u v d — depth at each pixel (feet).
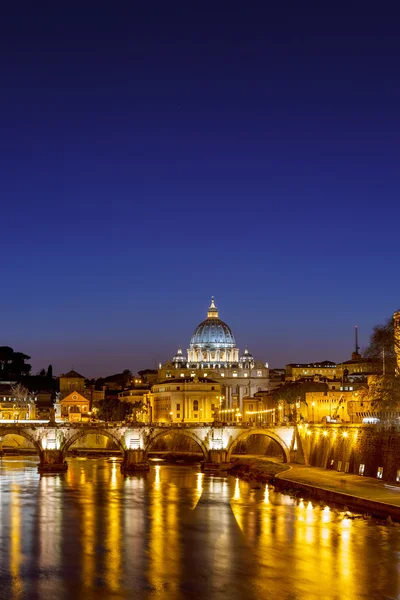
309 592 306.35
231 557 357.61
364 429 606.96
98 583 318.24
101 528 425.28
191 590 309.01
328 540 388.57
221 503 510.99
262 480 629.51
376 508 456.04
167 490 581.12
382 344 601.21
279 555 360.28
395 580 320.91
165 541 392.06
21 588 311.88
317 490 524.93
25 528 425.28
